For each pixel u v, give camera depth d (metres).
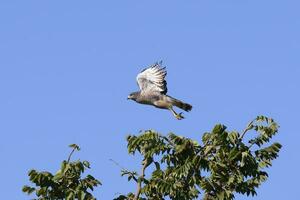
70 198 13.54
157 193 14.26
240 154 13.94
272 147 14.10
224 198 13.96
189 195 14.12
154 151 13.96
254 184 14.09
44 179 13.91
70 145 14.15
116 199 14.23
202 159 14.05
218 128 14.10
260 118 14.24
